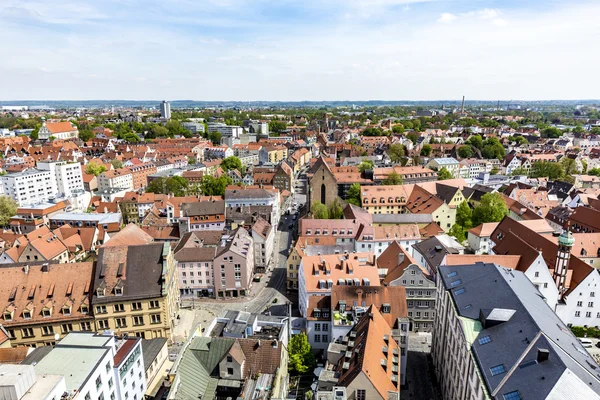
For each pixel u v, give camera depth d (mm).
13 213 165500
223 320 77312
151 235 131000
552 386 42844
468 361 56719
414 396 72500
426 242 113188
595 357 80312
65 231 134250
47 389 44031
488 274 70188
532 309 57719
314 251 115062
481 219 149125
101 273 83625
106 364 55312
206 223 149125
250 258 116938
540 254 88812
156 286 84438
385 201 166875
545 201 169500
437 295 80500
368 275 92812
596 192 182250
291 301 108625
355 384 54469
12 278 81562
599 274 87625
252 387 60594
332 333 77688
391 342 67438
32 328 79062
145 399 68062
